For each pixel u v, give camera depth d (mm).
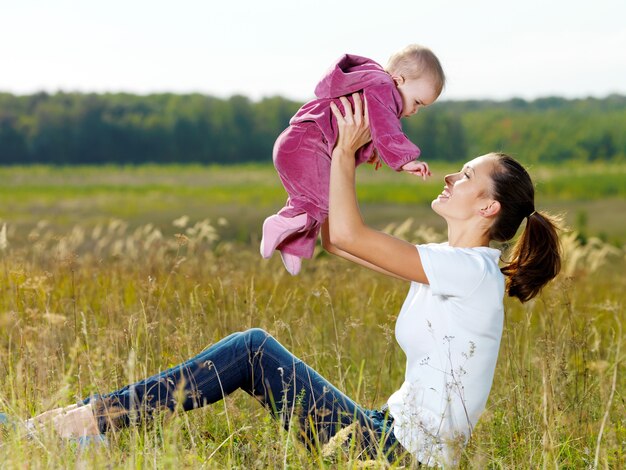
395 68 4031
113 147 143375
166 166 139625
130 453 3348
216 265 7902
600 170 120938
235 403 4633
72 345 5168
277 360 3693
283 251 4020
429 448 3445
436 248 3678
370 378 5074
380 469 3287
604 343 6355
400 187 85312
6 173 109312
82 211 55594
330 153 3914
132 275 7211
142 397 3627
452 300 3562
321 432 3619
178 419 3338
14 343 4887
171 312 5746
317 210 3918
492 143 156250
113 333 4906
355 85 3812
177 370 3682
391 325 6363
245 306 5707
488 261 3605
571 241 8133
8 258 6977
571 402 4602
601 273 12336
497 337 3627
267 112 155125
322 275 7398
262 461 3535
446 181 3855
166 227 21094
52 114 141125
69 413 3576
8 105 144750
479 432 4078
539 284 3805
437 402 3535
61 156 139750
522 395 4438
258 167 140250
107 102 149000
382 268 3982
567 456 4051
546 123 158750
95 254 8789
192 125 149500
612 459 3895
